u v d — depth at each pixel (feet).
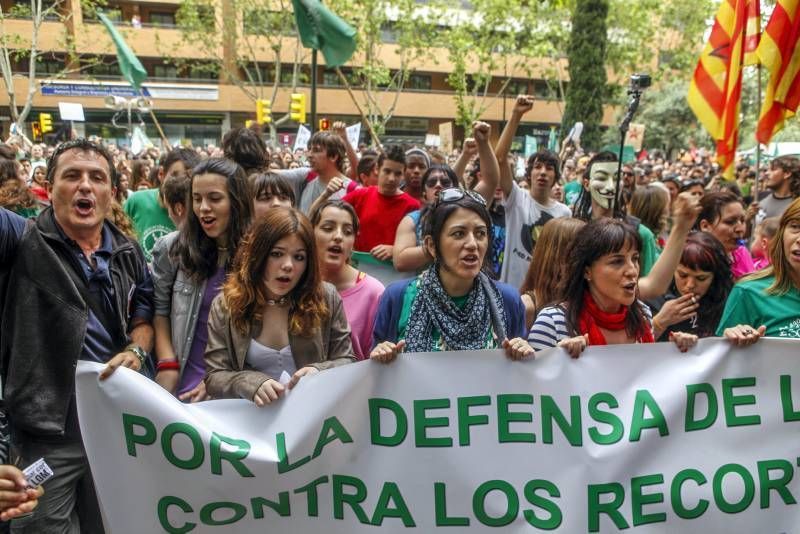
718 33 20.31
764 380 9.07
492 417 8.84
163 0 130.31
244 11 107.96
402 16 115.03
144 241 16.17
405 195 17.37
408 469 8.79
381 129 123.24
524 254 17.10
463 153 17.81
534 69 149.69
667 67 120.47
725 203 15.72
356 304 12.41
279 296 9.63
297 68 112.06
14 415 8.92
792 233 10.33
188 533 8.74
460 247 9.25
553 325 9.71
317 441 8.72
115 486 8.71
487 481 8.78
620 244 9.26
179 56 120.16
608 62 114.73
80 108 70.90
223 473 8.65
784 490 9.00
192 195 10.73
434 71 151.43
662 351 9.01
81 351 9.21
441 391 8.82
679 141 122.01
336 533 8.83
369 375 8.82
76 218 9.25
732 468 8.95
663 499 8.84
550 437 8.83
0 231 8.91
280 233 9.36
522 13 109.91
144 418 8.63
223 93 139.03
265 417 8.79
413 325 9.64
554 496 8.77
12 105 96.37
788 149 59.93
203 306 10.66
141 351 9.36
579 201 17.79
